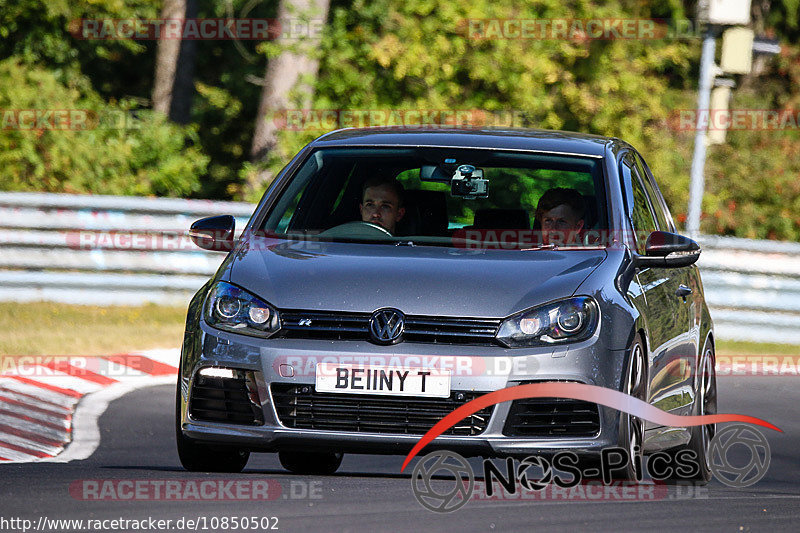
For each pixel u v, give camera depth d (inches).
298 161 990.4
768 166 3457.2
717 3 2084.2
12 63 2746.1
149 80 3969.0
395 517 724.0
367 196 946.7
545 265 842.8
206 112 3870.6
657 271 960.3
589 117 3011.8
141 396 1368.1
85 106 2790.4
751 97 4040.4
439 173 954.1
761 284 2038.6
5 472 906.7
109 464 1015.0
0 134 2556.6
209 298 832.3
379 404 783.7
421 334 788.0
